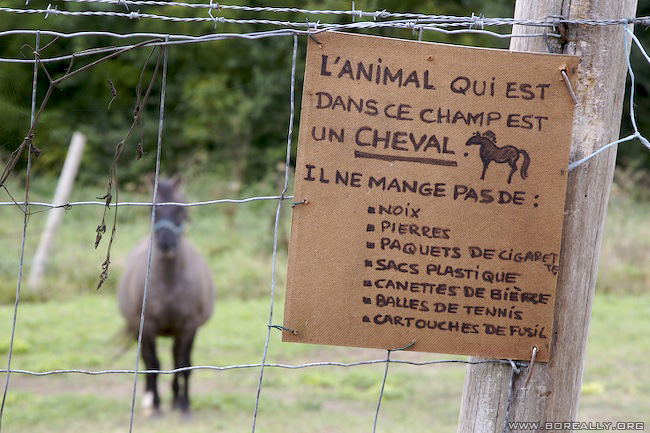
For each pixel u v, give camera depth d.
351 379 7.00
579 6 2.32
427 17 2.33
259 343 8.20
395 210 2.29
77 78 15.55
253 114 17.08
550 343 2.36
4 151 13.55
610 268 11.16
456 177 2.28
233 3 15.55
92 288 10.57
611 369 7.28
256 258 12.05
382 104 2.25
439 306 2.32
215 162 17.12
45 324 8.79
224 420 5.95
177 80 17.41
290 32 2.24
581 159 2.35
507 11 16.14
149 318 6.28
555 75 2.26
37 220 13.16
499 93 2.26
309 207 2.28
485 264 2.31
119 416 5.99
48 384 6.78
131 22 15.28
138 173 16.41
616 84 2.37
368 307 2.32
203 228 13.61
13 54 13.55
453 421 5.90
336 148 2.26
